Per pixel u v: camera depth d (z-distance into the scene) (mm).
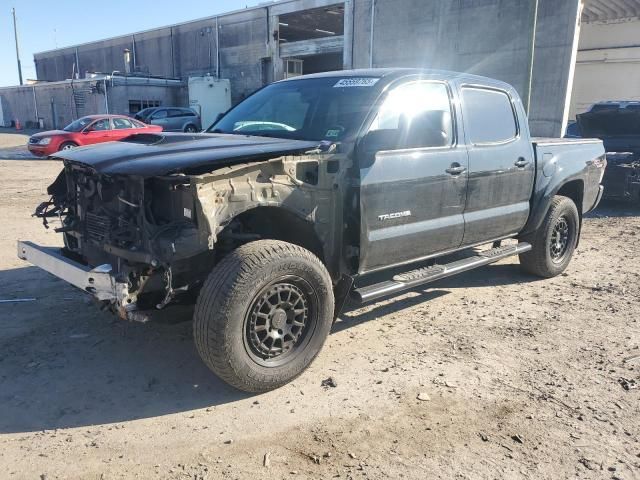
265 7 34656
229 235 3750
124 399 3613
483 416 3438
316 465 2951
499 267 6855
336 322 4938
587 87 28859
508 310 5316
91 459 2988
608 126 11422
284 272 3525
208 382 3840
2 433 3221
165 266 3371
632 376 3980
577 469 2939
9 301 5289
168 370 4004
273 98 5035
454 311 5273
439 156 4570
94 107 38344
